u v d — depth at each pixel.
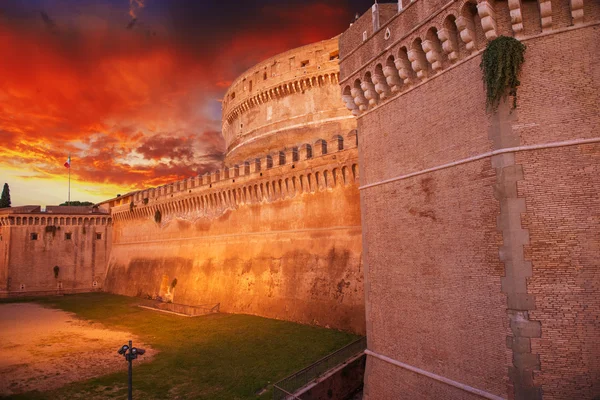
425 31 14.52
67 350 31.69
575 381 10.77
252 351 28.41
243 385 22.45
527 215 11.73
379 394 16.59
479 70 13.14
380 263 17.22
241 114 66.06
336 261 35.66
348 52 19.20
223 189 49.94
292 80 56.19
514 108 12.16
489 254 12.50
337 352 24.89
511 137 12.15
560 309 11.12
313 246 38.34
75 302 59.31
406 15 15.48
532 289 11.47
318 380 21.69
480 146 13.00
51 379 24.95
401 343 15.84
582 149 11.37
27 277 69.44
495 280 12.27
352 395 23.59
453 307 13.64
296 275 38.78
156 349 30.94
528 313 11.44
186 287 52.38
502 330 11.97
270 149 56.75
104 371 26.19
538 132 11.87
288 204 41.81
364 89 17.94
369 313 17.72
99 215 76.12
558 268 11.27
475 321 12.82
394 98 16.88
